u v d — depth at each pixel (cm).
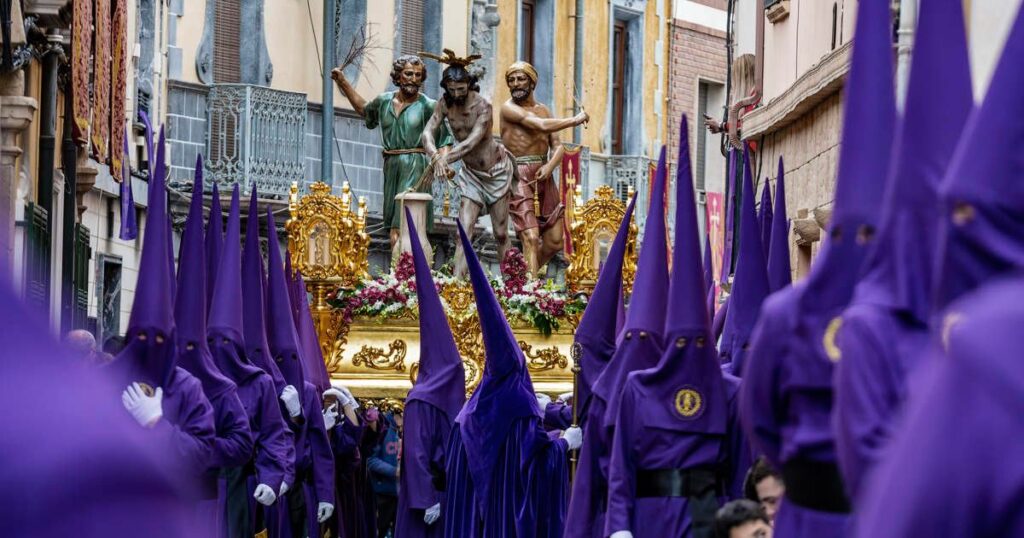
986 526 287
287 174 3941
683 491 1142
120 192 3150
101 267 3173
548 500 1700
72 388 284
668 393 1148
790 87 2366
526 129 2888
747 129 2741
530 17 4781
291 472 1622
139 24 3378
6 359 281
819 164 2264
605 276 1730
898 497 296
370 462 2278
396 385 2502
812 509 732
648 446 1145
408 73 2925
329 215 2544
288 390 1791
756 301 1219
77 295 2561
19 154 1972
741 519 893
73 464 280
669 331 1148
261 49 3953
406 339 2531
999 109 371
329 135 4047
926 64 582
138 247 3484
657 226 1262
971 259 367
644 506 1149
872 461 539
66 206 2416
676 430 1141
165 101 3738
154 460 288
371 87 4203
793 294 743
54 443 280
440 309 1908
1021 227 366
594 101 4938
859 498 543
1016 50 374
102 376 300
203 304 1437
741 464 1151
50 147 2253
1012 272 358
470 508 1734
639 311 1248
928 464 292
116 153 2762
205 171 3831
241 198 3847
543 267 2900
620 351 1252
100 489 281
